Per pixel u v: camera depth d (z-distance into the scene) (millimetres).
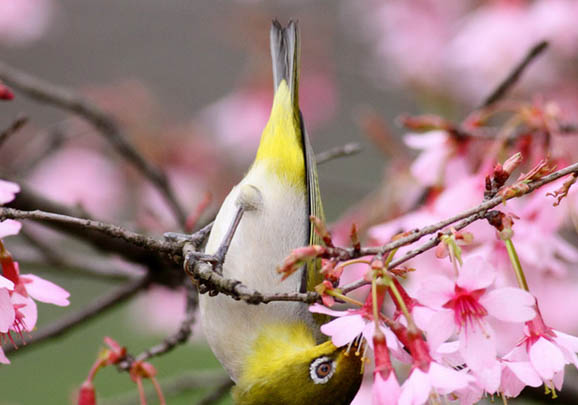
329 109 15398
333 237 10484
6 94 6582
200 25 20266
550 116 7863
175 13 20266
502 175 5547
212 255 6172
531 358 5234
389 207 10398
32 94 10086
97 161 13875
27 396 15188
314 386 6363
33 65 19906
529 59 8586
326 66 15273
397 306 5348
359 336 6328
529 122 7879
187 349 15234
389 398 5016
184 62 20078
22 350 9586
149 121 14234
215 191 13898
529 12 11484
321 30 15359
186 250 6148
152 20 20562
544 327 5383
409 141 8680
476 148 8523
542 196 7234
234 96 14656
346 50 15820
